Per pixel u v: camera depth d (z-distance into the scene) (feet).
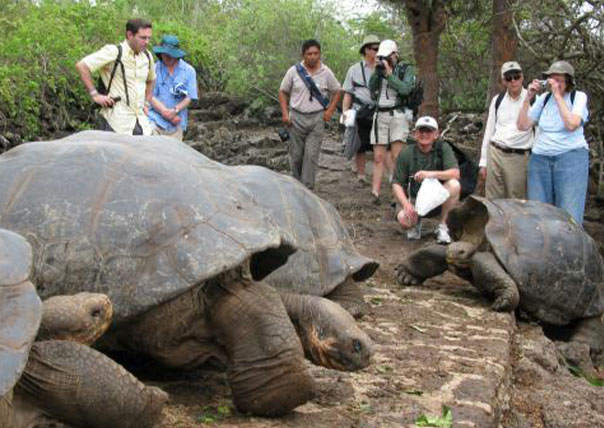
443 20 36.45
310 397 10.82
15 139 36.50
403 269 22.86
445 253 22.29
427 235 28.60
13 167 11.70
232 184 12.23
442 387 13.52
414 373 14.20
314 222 17.51
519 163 25.84
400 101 31.45
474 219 22.58
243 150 45.44
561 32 31.12
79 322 9.12
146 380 12.39
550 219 21.65
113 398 9.01
